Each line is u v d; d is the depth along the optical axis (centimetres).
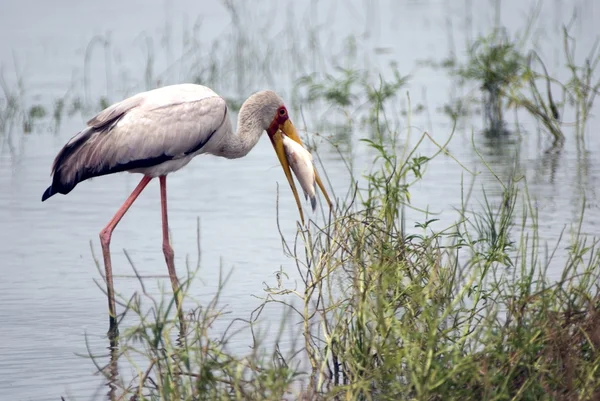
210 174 1669
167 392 780
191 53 2519
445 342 851
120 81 2289
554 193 1445
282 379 793
